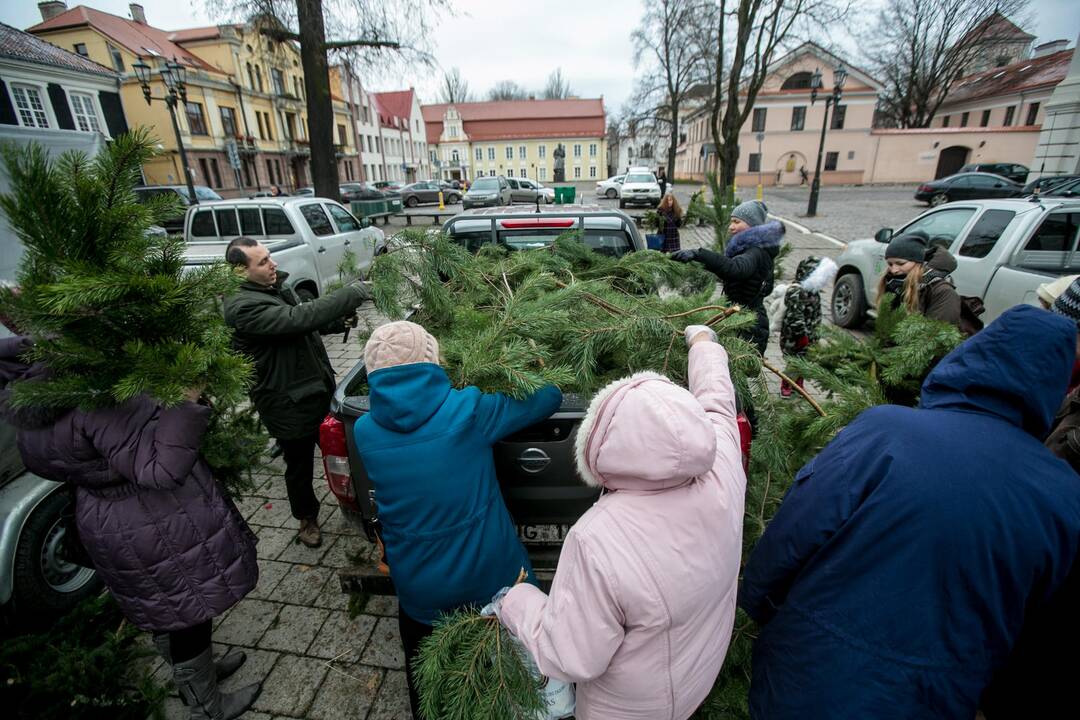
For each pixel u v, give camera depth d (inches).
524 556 67.3
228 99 1332.4
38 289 53.2
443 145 2714.1
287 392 107.2
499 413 62.7
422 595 61.1
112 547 68.1
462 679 53.7
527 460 81.2
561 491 82.8
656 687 43.9
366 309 287.9
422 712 54.6
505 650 54.8
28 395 57.2
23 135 127.0
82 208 57.8
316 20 453.7
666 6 1077.1
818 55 1286.9
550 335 85.3
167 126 1180.5
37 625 101.7
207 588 72.9
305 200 291.7
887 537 43.2
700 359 65.4
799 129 1343.5
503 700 52.8
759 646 54.8
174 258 64.8
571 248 127.5
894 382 80.2
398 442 58.4
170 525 69.6
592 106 2701.8
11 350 69.2
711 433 41.1
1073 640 53.1
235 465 84.7
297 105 1571.1
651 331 78.7
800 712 47.6
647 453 40.1
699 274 138.3
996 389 44.1
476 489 60.6
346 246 310.0
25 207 55.5
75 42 1157.1
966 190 797.2
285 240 269.0
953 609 42.1
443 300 107.2
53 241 56.5
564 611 43.2
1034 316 43.6
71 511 71.6
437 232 110.3
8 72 834.2
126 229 60.8
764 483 85.4
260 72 1444.4
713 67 979.3
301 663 91.7
